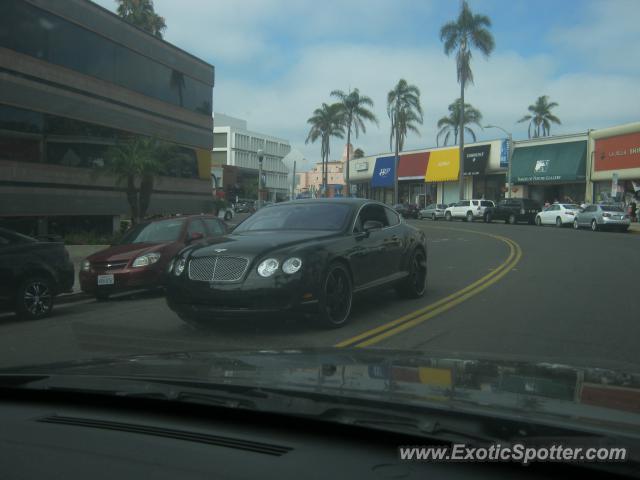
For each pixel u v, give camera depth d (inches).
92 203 965.8
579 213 1248.2
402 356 126.6
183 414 96.9
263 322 291.3
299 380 100.7
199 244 280.1
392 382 99.2
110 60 997.8
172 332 287.0
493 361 122.3
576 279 459.2
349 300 290.4
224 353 131.4
